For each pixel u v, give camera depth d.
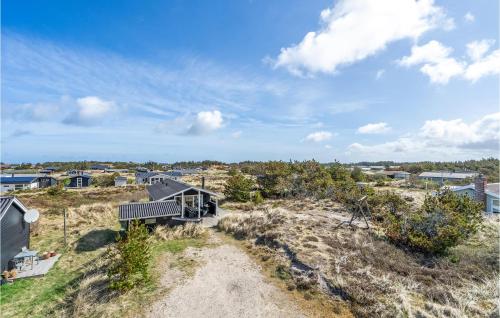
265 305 11.22
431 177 70.62
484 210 29.19
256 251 17.02
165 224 22.45
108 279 13.45
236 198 35.75
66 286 13.88
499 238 18.12
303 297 11.71
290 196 36.75
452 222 15.99
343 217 23.14
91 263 16.55
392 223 17.98
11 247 16.09
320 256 14.60
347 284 11.84
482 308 9.97
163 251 17.39
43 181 67.94
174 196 24.67
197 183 59.12
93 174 93.44
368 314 10.13
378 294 11.09
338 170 45.78
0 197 16.28
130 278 12.48
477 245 17.14
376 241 16.89
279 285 12.88
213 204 27.36
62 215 29.06
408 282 11.83
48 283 14.27
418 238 15.52
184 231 20.92
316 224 20.14
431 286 11.60
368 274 12.50
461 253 15.32
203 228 21.53
